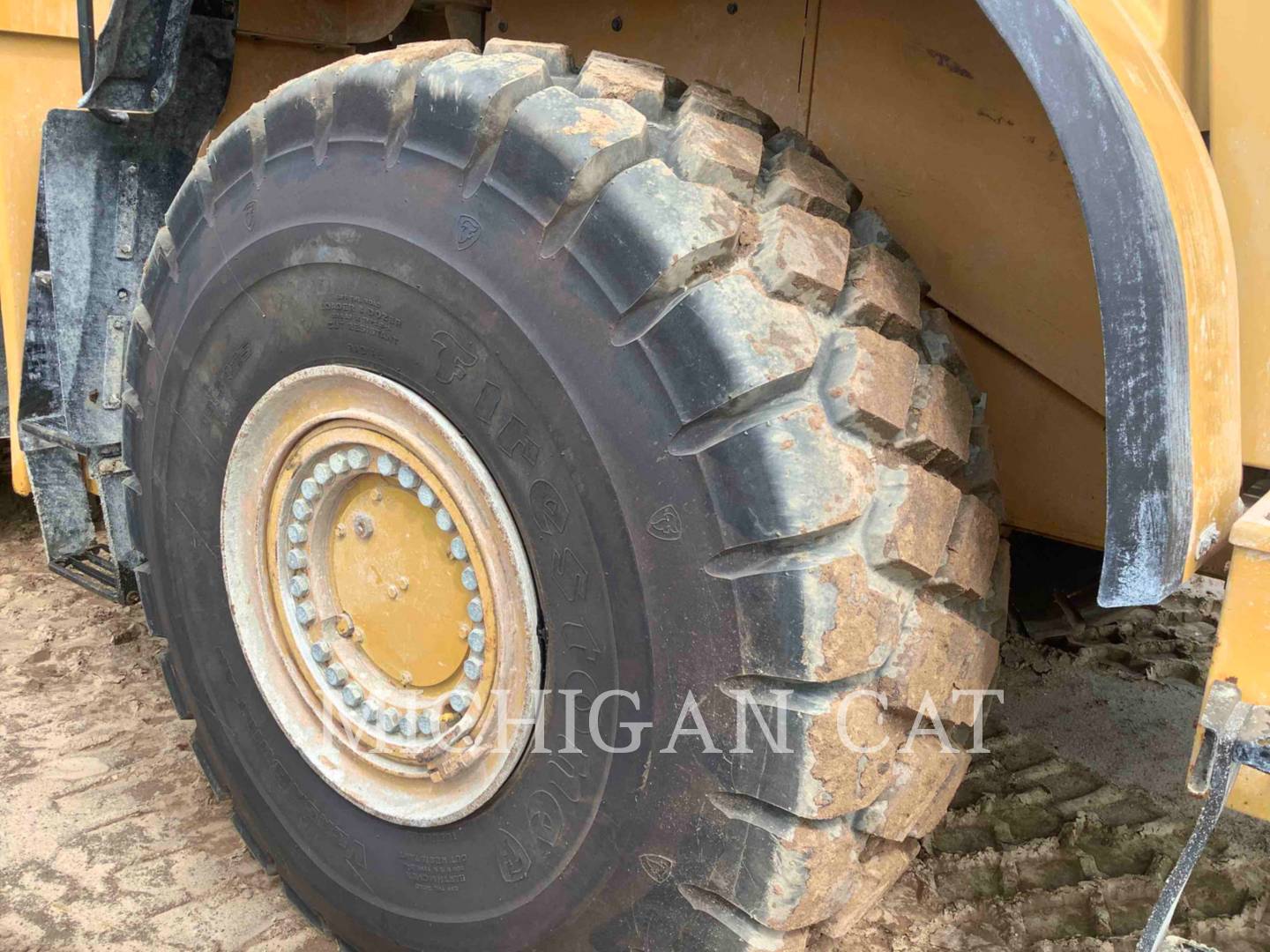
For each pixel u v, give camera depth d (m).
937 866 2.07
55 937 1.90
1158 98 1.12
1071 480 1.67
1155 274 1.04
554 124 1.24
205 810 2.29
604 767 1.31
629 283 1.19
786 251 1.22
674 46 1.86
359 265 1.44
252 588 1.76
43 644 2.96
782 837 1.21
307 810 1.77
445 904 1.57
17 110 2.42
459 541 1.46
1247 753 1.07
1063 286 1.54
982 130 1.54
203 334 1.71
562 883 1.40
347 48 2.58
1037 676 2.81
